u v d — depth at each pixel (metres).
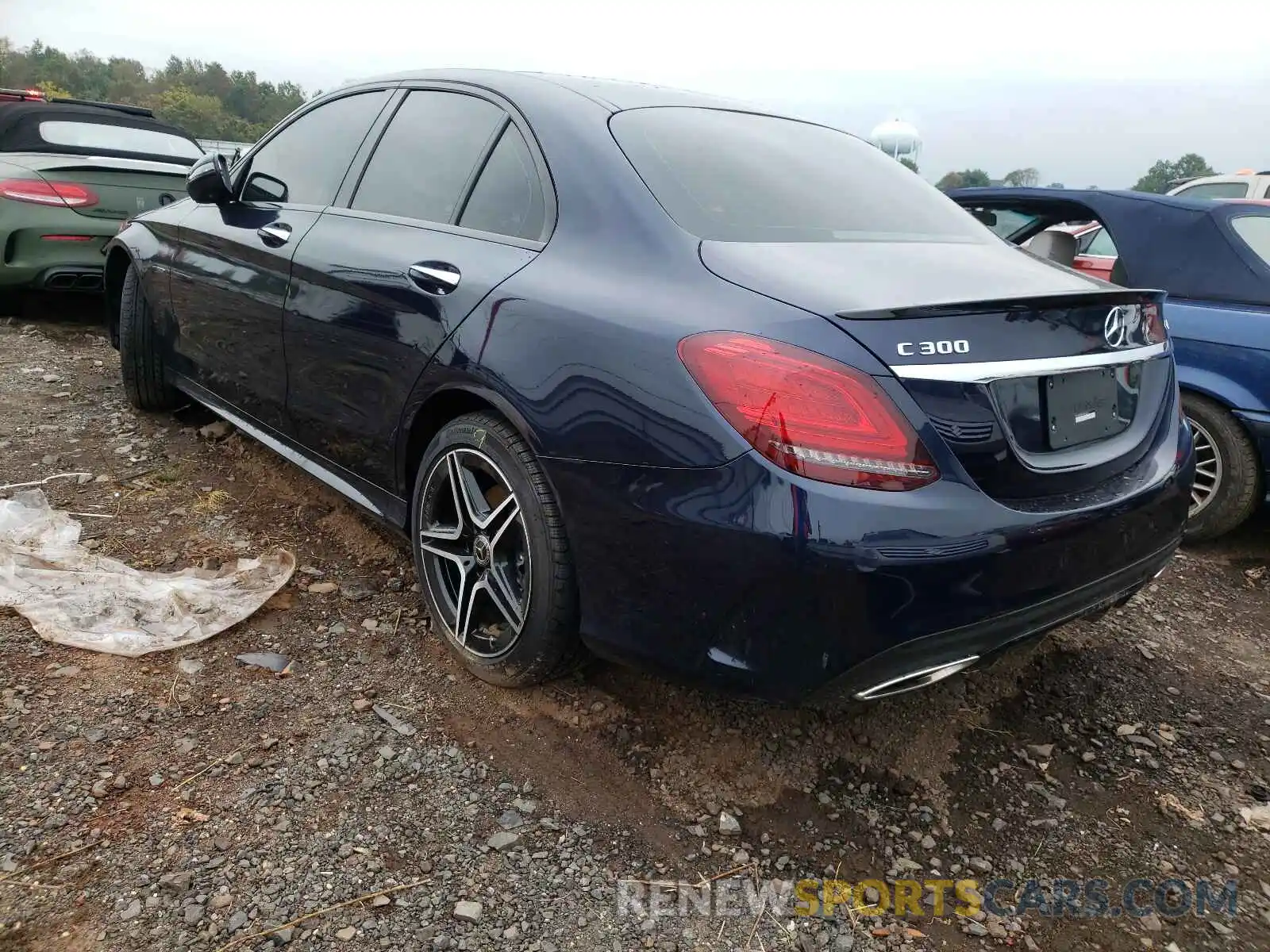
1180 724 2.61
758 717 2.41
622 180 2.19
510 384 2.12
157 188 5.97
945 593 1.73
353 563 3.05
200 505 3.36
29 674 2.30
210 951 1.62
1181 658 2.99
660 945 1.73
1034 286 2.13
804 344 1.72
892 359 1.72
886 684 1.80
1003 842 2.09
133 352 4.07
